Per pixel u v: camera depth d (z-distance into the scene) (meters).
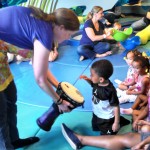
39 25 1.09
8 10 1.13
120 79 2.22
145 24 3.41
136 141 1.38
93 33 2.73
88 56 2.71
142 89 1.75
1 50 1.19
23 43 1.14
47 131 1.62
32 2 2.88
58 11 1.09
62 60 2.71
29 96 2.03
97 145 1.45
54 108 1.54
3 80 1.23
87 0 3.96
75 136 1.49
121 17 4.22
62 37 1.15
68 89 1.50
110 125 1.55
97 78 1.46
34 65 1.15
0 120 1.21
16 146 1.47
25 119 1.75
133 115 1.67
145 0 4.45
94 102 1.55
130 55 1.98
